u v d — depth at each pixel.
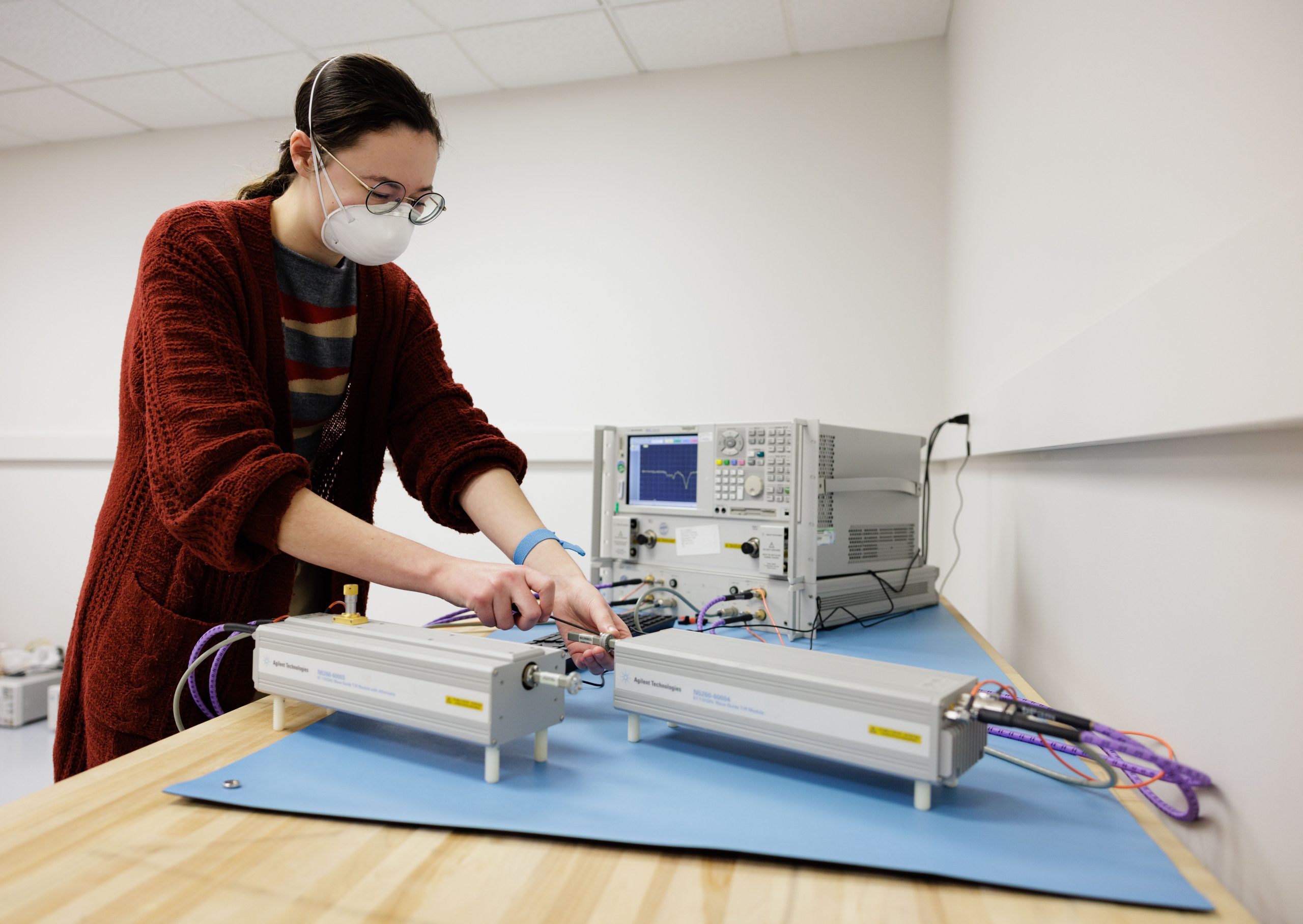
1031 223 1.27
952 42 2.33
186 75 2.78
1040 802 0.58
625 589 1.46
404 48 2.60
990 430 1.51
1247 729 0.57
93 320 3.29
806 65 2.60
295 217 0.94
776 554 1.25
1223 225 0.60
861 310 2.52
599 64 2.69
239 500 0.68
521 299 2.86
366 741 0.69
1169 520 0.71
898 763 0.56
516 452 1.05
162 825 0.53
